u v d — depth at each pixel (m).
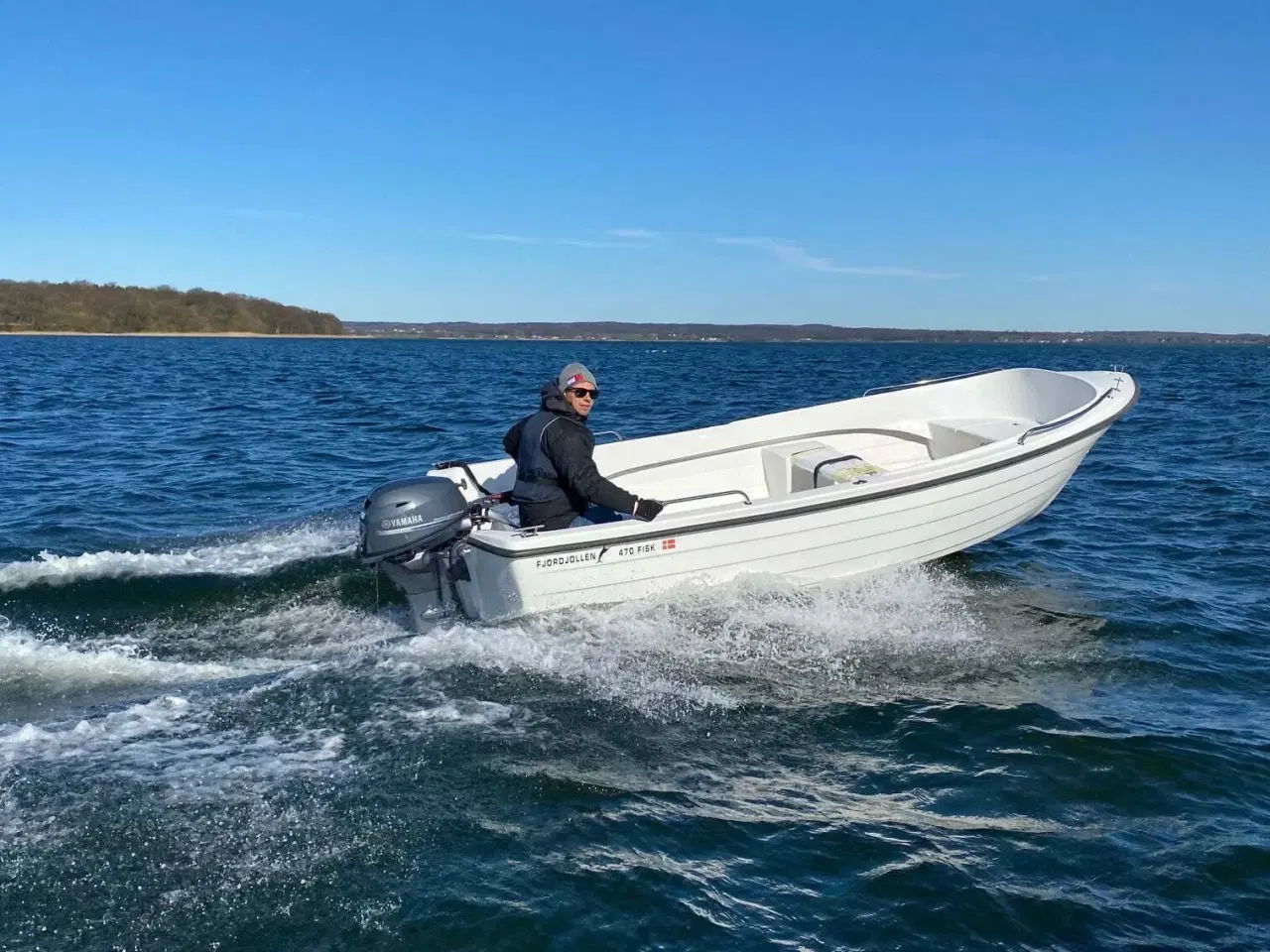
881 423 8.35
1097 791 3.87
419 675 4.68
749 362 59.81
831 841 3.46
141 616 5.50
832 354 87.12
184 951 2.72
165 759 3.76
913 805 3.75
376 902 2.98
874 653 5.32
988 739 4.32
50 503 9.27
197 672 4.74
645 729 4.29
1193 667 5.27
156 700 4.32
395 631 5.37
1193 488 10.79
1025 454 6.64
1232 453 13.78
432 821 3.44
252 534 7.65
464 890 3.07
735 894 3.13
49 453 12.75
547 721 4.29
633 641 5.23
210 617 5.53
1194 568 7.34
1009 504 6.84
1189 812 3.73
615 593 5.49
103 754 3.79
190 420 17.38
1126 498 10.22
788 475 7.42
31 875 2.99
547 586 5.29
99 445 13.63
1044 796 3.83
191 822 3.33
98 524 8.30
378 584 5.95
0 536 7.77
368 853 3.22
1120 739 4.34
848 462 7.14
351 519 8.27
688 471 7.59
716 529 5.58
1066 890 3.21
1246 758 4.18
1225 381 35.47
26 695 4.40
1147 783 3.94
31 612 5.49
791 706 4.60
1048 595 6.56
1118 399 7.38
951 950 2.90
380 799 3.55
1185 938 2.98
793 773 3.97
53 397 22.50
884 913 3.06
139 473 11.18
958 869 3.31
